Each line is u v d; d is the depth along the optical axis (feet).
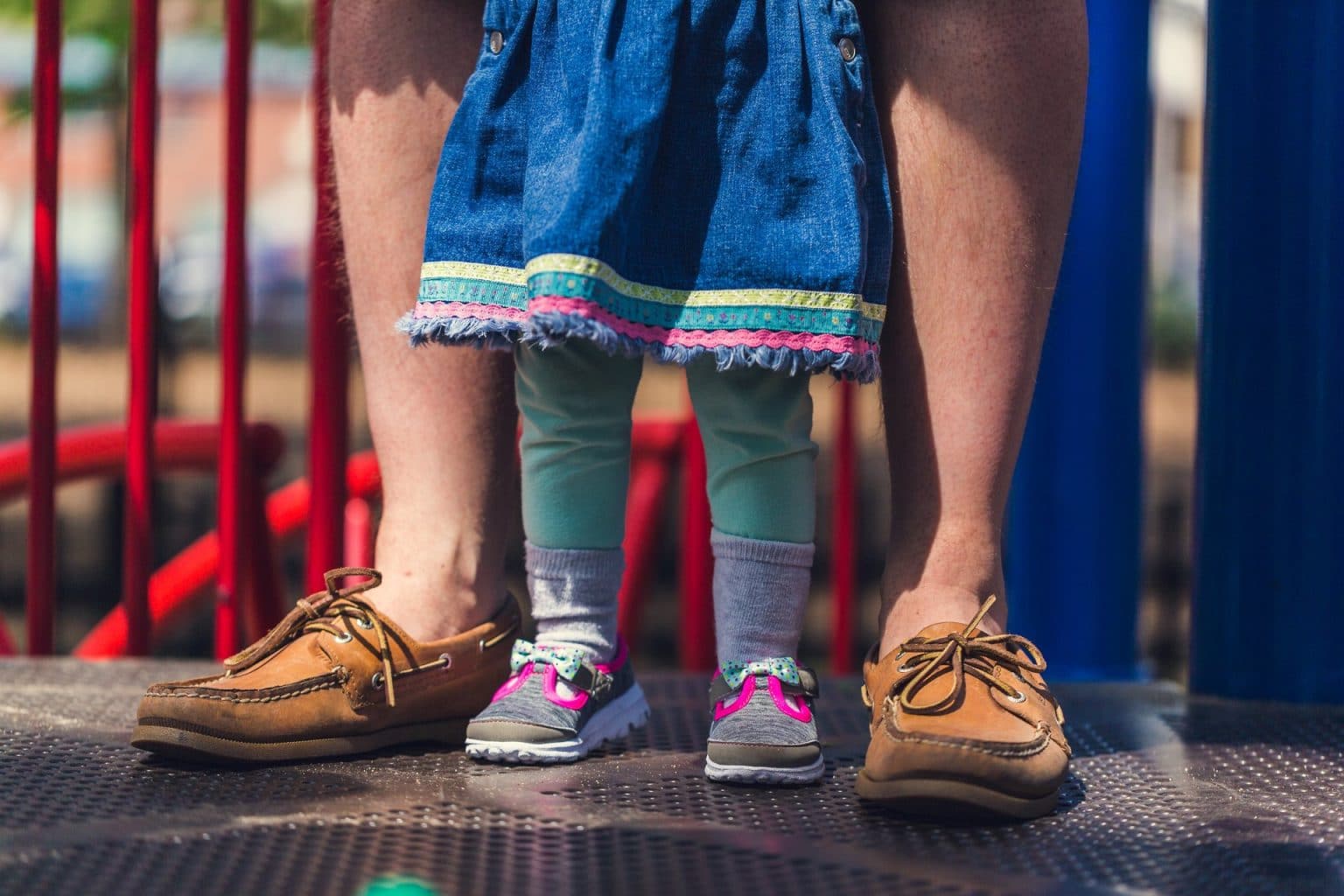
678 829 3.73
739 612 4.32
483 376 4.83
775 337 3.97
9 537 18.90
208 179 53.98
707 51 4.06
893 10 4.34
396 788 4.09
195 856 3.44
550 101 4.11
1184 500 20.92
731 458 4.28
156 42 6.32
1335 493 5.78
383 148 4.77
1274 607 5.85
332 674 4.44
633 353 3.94
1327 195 5.79
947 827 3.82
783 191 4.03
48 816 3.76
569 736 4.42
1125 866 3.51
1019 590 6.69
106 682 5.66
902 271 4.40
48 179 6.40
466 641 4.75
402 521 4.83
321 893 3.21
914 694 4.03
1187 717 5.41
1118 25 6.49
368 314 4.88
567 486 4.47
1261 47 5.87
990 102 4.28
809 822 3.84
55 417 6.56
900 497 4.50
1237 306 5.96
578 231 3.77
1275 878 3.44
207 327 38.58
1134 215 6.56
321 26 6.06
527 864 3.43
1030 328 4.40
